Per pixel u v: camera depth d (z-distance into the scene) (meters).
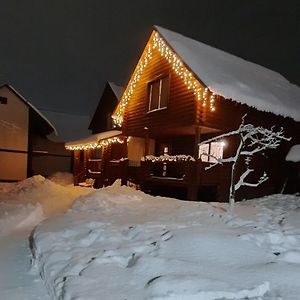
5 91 21.61
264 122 15.42
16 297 4.00
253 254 4.65
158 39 15.79
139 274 3.90
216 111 13.68
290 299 3.29
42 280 4.57
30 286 4.37
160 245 5.00
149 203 10.59
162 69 15.83
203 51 17.03
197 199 13.42
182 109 14.13
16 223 8.63
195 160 13.07
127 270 4.05
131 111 18.34
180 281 3.54
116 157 20.34
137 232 6.01
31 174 26.12
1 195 14.12
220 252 4.66
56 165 29.03
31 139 26.84
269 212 8.84
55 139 29.22
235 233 5.64
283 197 12.68
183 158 13.64
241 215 8.07
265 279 3.76
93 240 5.68
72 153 29.59
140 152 19.62
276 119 15.91
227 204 10.42
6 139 21.48
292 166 15.22
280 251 4.97
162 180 14.67
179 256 4.55
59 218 7.88
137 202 10.81
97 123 29.42
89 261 4.48
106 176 20.22
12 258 5.70
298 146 15.38
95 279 3.75
